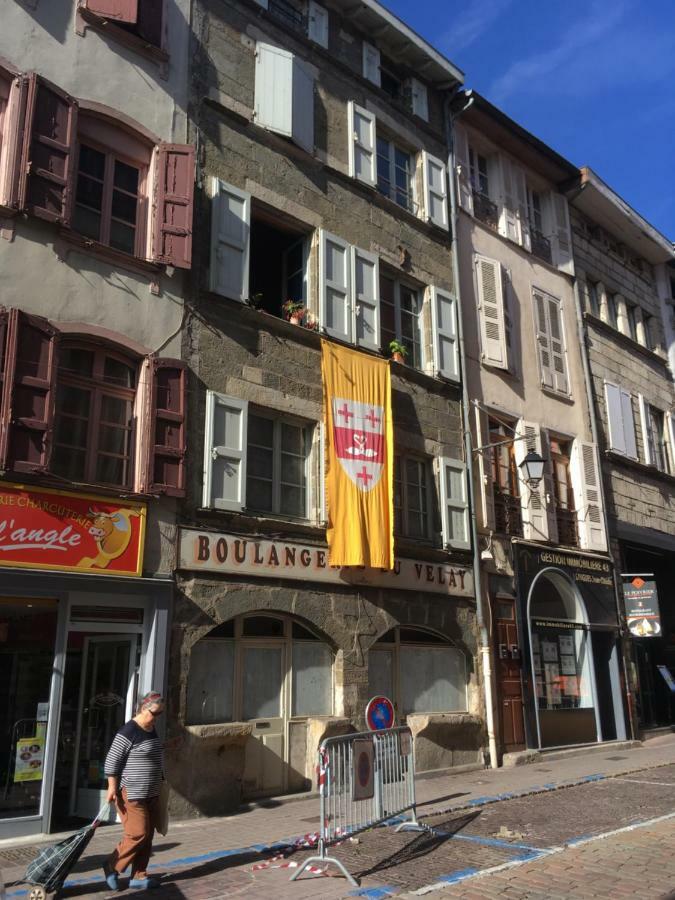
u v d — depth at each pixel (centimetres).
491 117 1734
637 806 965
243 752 977
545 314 1809
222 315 1112
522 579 1491
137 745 634
